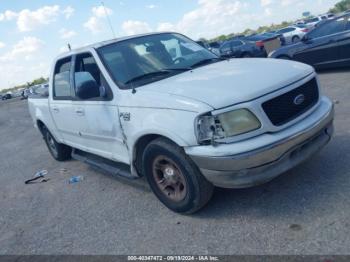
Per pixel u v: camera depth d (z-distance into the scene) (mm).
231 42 18734
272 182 4031
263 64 3920
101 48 4578
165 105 3455
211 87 3412
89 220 4270
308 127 3363
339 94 7461
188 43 5070
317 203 3443
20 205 5309
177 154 3459
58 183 5898
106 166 4992
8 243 4172
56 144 6824
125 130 4023
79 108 4840
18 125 15211
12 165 7980
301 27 27656
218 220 3586
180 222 3729
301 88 3508
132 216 4105
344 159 4180
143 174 4203
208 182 3494
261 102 3189
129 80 4133
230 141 3166
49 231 4234
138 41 4730
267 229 3254
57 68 5520
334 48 9641
